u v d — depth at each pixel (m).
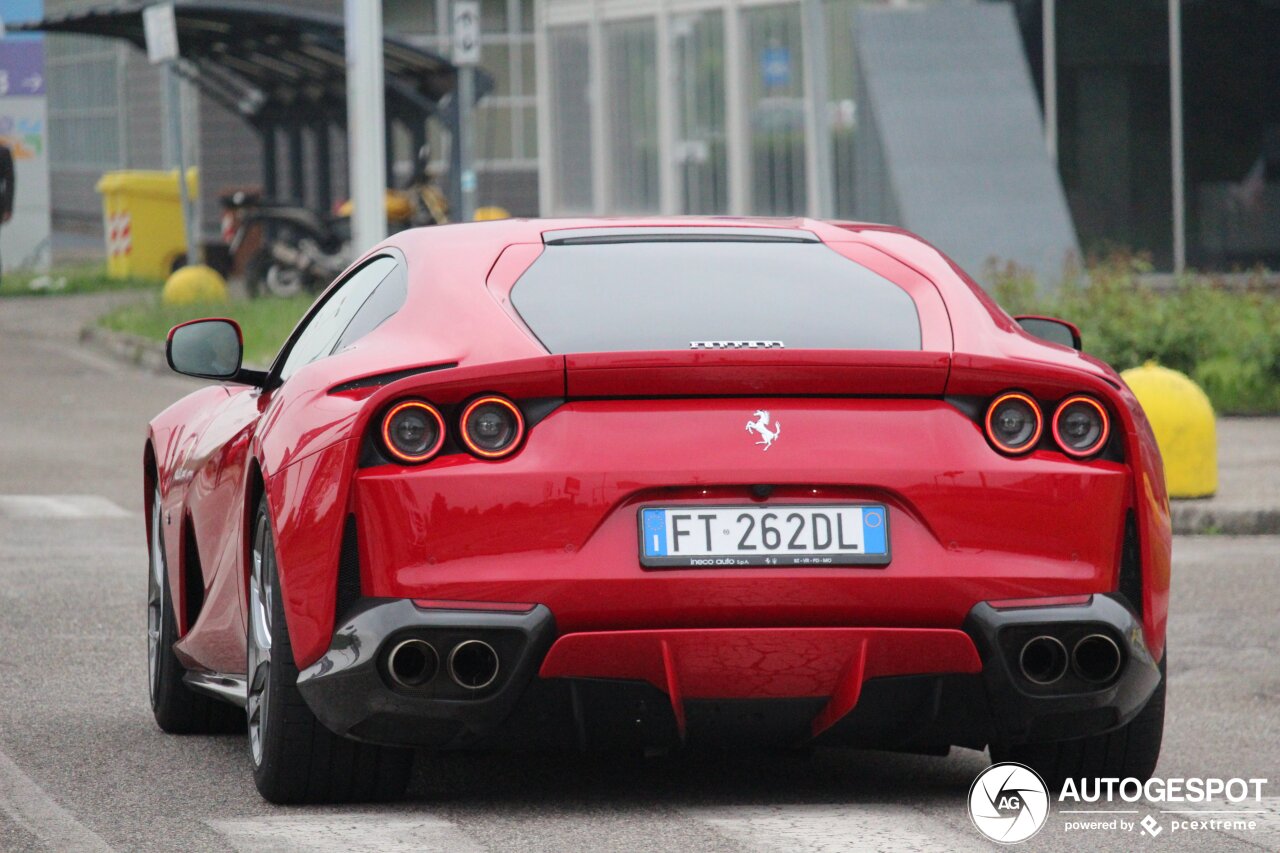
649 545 13.12
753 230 15.88
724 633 13.10
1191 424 33.75
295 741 14.15
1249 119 67.94
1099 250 67.88
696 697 13.23
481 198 112.06
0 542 31.09
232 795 15.15
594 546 13.09
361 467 13.34
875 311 14.59
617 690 13.22
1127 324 49.03
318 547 13.45
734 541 13.16
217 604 16.36
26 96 93.94
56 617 24.39
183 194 80.44
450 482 13.12
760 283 14.90
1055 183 64.94
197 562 17.64
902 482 13.29
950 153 65.25
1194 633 24.00
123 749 17.16
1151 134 68.06
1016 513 13.43
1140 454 13.83
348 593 13.43
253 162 103.81
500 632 13.05
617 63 85.88
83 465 41.31
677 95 82.38
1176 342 48.56
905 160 64.94
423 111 79.44
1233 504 33.12
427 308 14.53
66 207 138.00
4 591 26.42
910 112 65.88
